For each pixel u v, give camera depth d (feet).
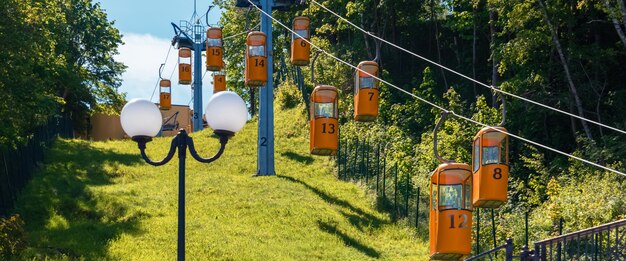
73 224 101.19
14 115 102.63
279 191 117.39
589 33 142.00
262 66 86.53
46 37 120.26
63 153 144.25
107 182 127.24
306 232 99.96
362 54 183.32
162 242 91.66
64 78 181.57
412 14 186.91
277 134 157.89
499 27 166.09
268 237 97.04
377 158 128.06
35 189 115.65
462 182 56.34
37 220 102.32
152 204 111.04
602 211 86.84
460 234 55.93
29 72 107.14
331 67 173.78
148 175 133.18
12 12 102.42
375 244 98.58
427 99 150.30
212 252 88.48
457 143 118.52
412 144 134.82
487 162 61.67
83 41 215.31
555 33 125.29
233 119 44.45
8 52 101.86
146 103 45.60
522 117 133.69
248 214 105.70
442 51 187.21
